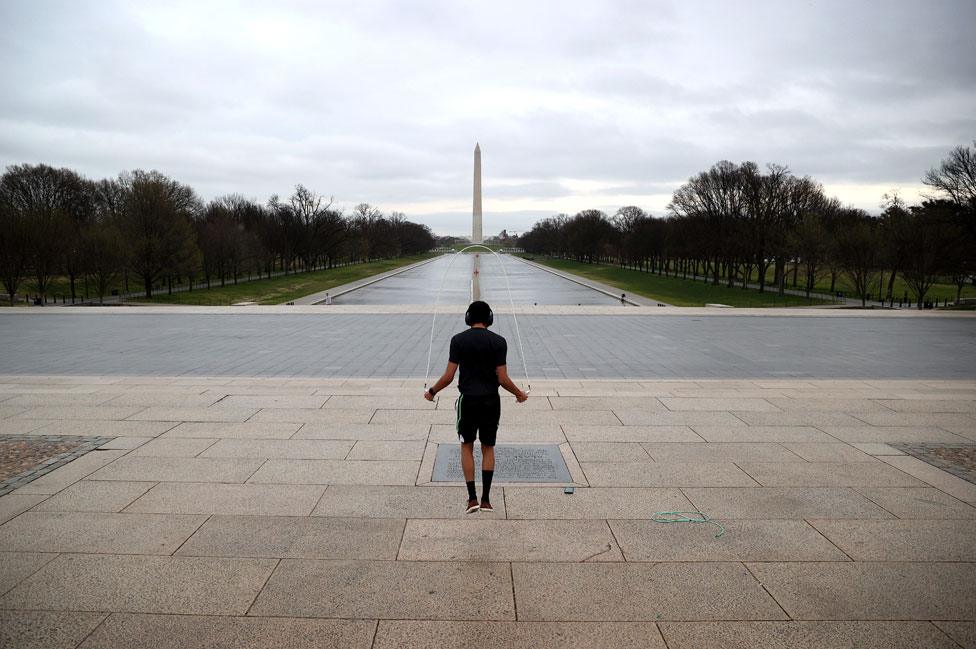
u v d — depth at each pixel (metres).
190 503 5.93
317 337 21.17
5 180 85.00
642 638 3.91
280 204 117.38
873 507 5.91
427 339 20.75
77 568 4.71
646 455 7.39
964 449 7.70
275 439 7.95
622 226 142.00
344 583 4.53
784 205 65.19
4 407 9.55
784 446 7.76
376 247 163.38
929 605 4.27
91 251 51.28
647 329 23.98
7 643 3.80
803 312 30.19
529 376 14.79
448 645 3.82
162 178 64.25
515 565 4.80
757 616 4.14
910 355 17.89
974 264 48.09
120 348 18.59
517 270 114.94
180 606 4.23
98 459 7.16
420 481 6.52
